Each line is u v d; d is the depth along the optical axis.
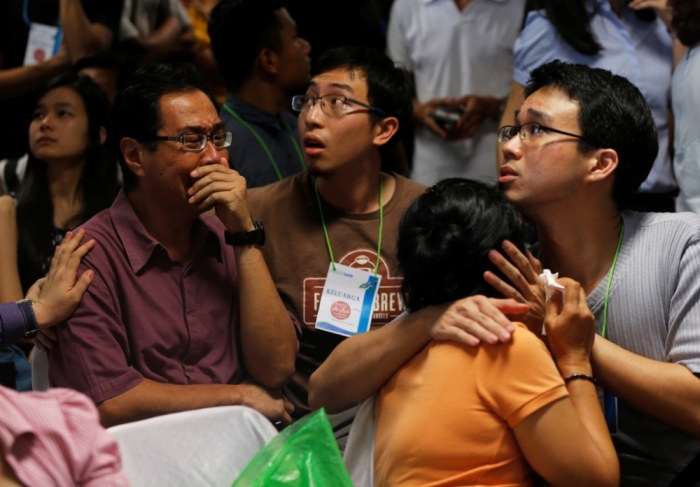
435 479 2.04
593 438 2.14
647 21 4.36
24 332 2.52
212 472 2.22
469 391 2.04
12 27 4.70
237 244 2.77
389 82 3.18
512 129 2.67
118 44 4.70
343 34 4.79
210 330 2.79
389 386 2.23
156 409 2.60
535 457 2.02
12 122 4.69
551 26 4.28
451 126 4.63
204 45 4.89
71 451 1.64
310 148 3.11
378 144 3.18
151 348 2.69
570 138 2.54
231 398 2.71
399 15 4.79
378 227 3.16
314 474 1.99
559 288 2.25
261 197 3.22
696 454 2.58
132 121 2.69
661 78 4.36
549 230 2.64
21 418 1.61
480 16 4.65
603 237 2.62
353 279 3.10
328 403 2.41
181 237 2.79
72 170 3.74
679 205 3.95
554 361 2.30
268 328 2.77
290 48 3.98
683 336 2.47
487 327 2.04
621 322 2.57
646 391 2.39
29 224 3.63
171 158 2.67
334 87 3.12
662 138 4.39
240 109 3.93
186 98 2.71
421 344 2.19
